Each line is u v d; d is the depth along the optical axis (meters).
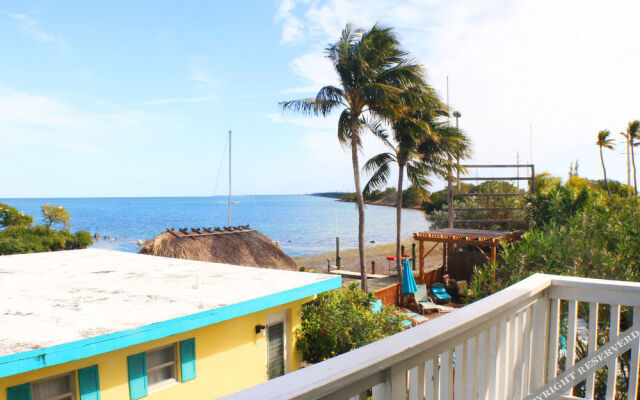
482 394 1.75
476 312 1.62
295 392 0.93
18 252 32.38
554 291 2.35
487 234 19.56
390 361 1.19
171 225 88.81
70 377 6.14
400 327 10.51
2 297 7.56
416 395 1.34
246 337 8.34
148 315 6.41
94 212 140.88
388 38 18.92
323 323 9.57
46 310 6.67
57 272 10.15
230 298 7.48
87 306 6.94
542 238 5.66
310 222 92.88
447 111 22.77
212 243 18.45
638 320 2.12
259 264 18.98
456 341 1.54
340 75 19.16
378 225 82.88
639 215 5.54
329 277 9.45
